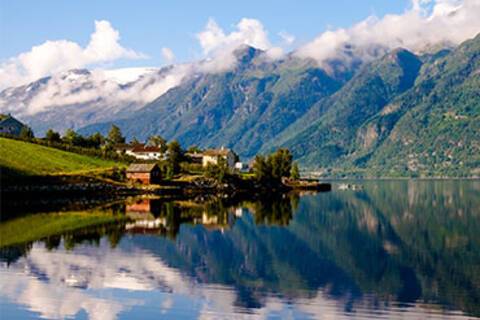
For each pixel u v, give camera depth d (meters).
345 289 64.81
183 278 69.50
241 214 148.00
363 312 56.47
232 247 92.75
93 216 133.62
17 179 196.25
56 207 158.00
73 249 86.94
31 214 136.88
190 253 85.81
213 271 73.56
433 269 75.62
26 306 57.53
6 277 68.38
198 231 111.06
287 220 135.00
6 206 159.50
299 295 62.28
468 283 67.62
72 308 57.12
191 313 55.94
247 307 57.88
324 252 88.88
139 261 78.69
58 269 72.94
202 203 184.62
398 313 56.16
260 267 76.62
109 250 86.56
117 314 55.56
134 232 106.00
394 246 95.62
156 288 64.56
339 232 114.44
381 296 62.00
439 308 57.69
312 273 73.06
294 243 98.25
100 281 67.12
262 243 97.94
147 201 189.38
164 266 75.88
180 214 143.50
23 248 87.38
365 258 83.88
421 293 63.09
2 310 56.28
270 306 58.25
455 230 118.31
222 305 58.47
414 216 153.00
